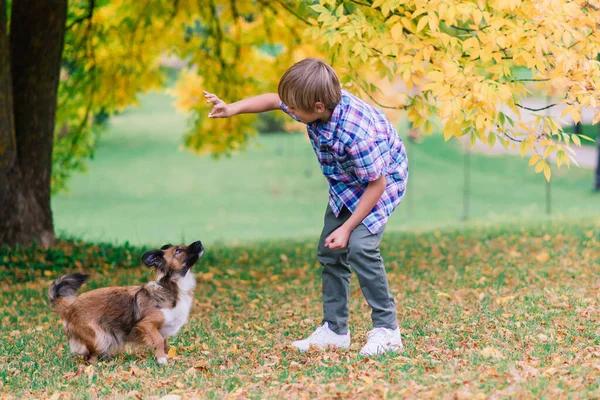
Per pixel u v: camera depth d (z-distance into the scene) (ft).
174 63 138.72
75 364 17.37
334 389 13.43
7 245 33.14
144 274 31.58
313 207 99.76
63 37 35.12
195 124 47.44
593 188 95.86
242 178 121.29
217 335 20.29
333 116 14.57
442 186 108.06
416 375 14.26
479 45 20.24
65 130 55.57
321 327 17.35
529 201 92.89
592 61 19.86
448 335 18.19
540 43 19.43
